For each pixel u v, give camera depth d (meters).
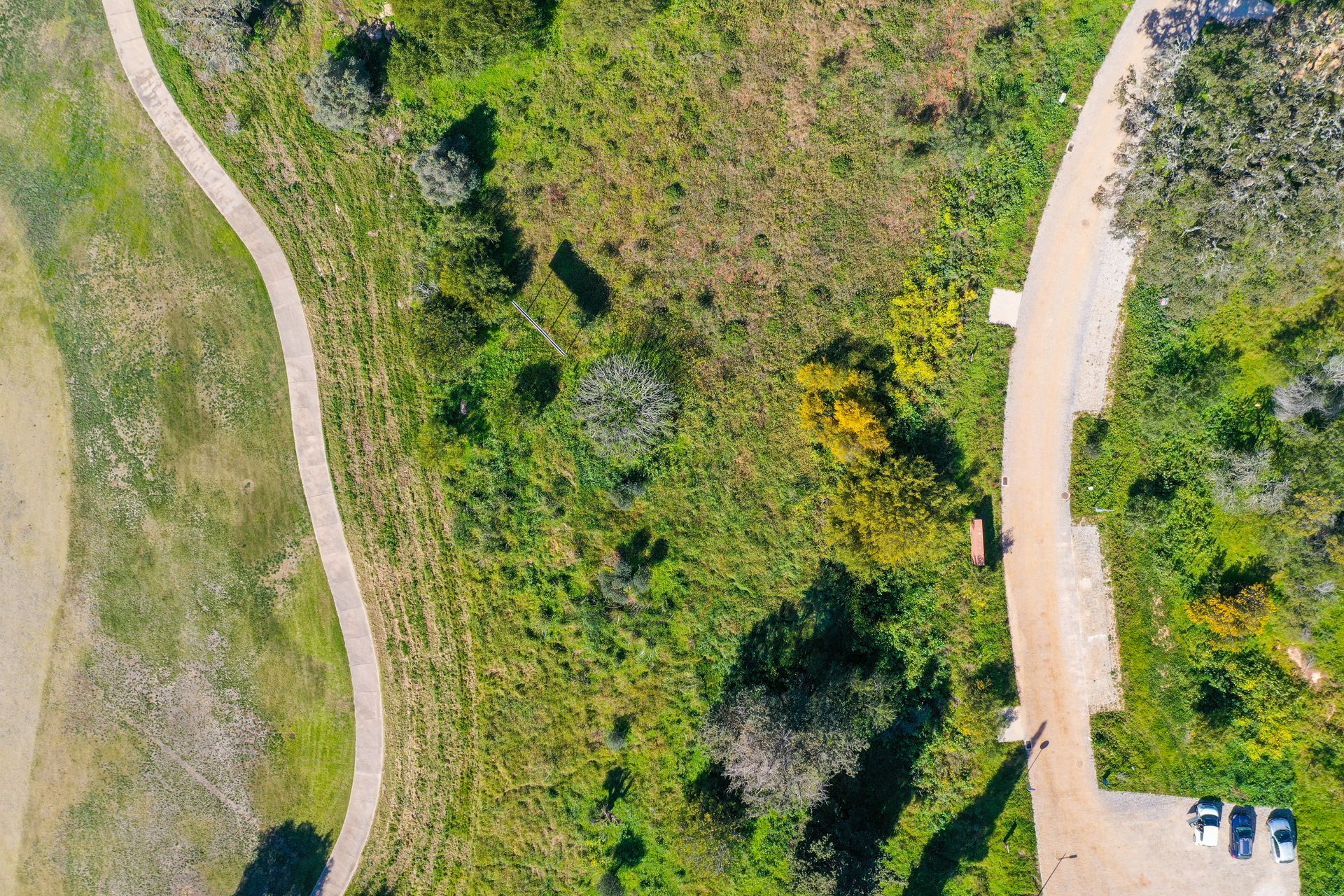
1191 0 36.78
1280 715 37.25
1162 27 36.91
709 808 37.66
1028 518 38.47
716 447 38.78
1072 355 38.09
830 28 37.50
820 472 38.56
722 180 38.41
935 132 37.19
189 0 37.88
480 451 39.41
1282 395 36.38
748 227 38.47
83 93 39.84
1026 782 38.53
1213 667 37.97
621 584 38.06
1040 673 38.53
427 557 39.81
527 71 38.41
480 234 37.91
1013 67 37.31
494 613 39.56
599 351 38.94
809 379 37.72
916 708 38.50
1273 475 36.62
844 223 38.25
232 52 38.75
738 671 38.62
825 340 38.44
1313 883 36.91
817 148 38.03
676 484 38.84
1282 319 37.00
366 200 39.59
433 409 39.53
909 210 38.03
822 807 38.31
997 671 38.44
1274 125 32.81
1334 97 32.38
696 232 38.59
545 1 37.75
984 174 37.78
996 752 38.47
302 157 39.69
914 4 37.19
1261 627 37.56
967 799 38.38
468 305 38.28
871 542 36.16
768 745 35.69
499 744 39.62
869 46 37.44
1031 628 38.53
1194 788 37.81
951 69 37.47
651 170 38.41
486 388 39.31
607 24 36.91
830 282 38.31
